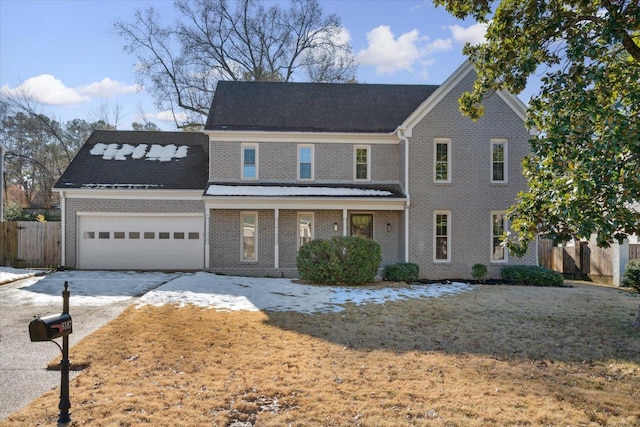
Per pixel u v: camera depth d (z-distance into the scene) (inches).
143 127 1887.3
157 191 784.9
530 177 327.0
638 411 229.1
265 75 1393.9
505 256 753.6
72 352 311.0
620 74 333.4
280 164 794.8
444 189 748.0
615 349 336.5
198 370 281.3
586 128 275.9
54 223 816.9
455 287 628.1
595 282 776.3
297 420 212.5
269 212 785.6
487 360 307.9
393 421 211.5
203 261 792.9
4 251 814.5
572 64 318.7
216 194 727.7
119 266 787.4
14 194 2143.2
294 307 461.1
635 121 267.7
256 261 781.9
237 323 393.7
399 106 870.4
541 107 347.3
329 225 791.1
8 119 1788.9
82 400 232.2
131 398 235.3
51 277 676.7
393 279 697.6
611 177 245.4
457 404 231.8
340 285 604.1
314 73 1428.4
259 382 260.4
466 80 747.4
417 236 746.8
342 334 368.5
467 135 749.9
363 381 263.4
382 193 757.9
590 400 241.9
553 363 305.4
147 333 357.1
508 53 369.1
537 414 221.6
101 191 776.3
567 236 287.4
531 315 444.5
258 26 1344.7
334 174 800.3
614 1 299.3
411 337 364.5
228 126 785.6
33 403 228.2
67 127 2246.6
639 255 703.1
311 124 807.1
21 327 382.9
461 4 372.5
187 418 212.7
